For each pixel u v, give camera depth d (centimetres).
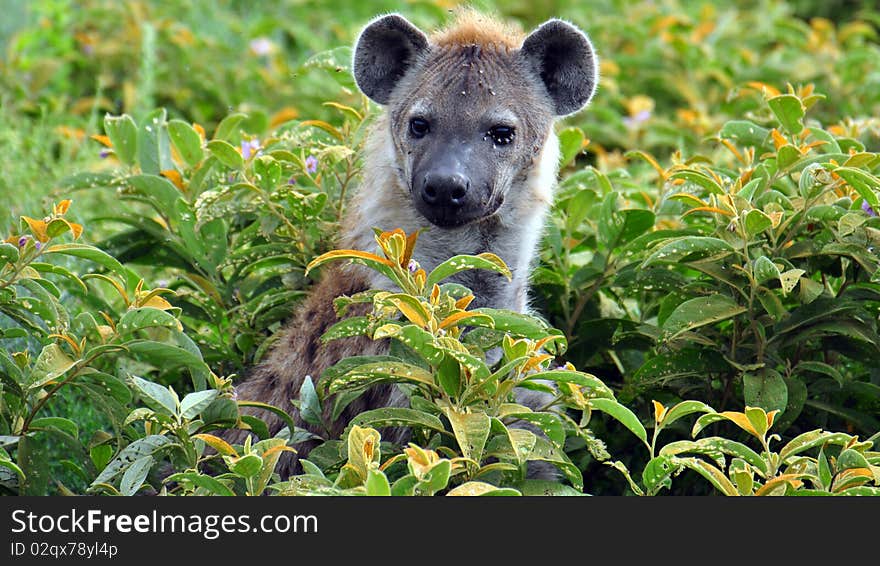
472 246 888
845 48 1795
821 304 852
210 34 1742
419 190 834
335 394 838
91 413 955
